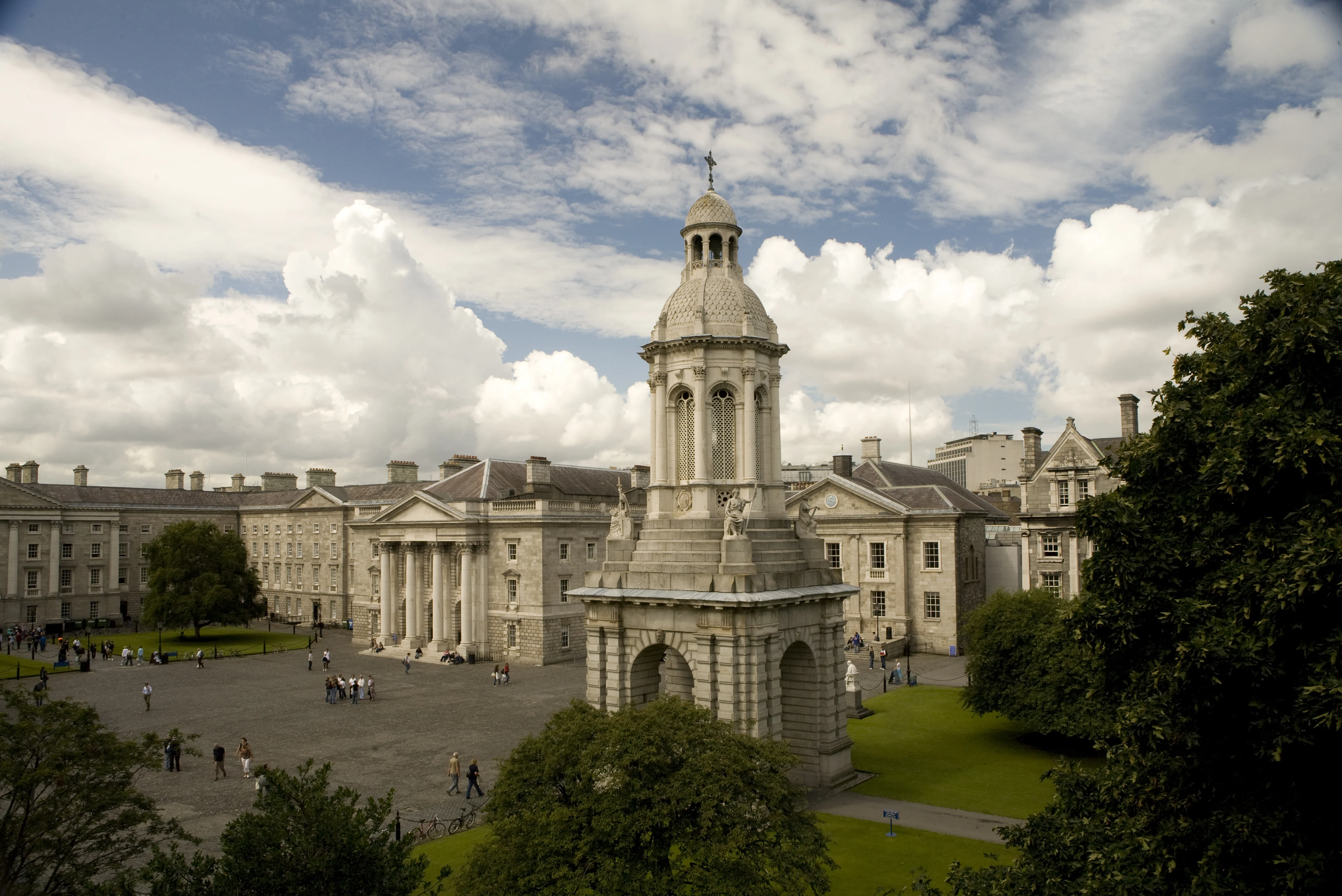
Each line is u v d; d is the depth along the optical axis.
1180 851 17.17
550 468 90.94
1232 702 17.20
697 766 21.02
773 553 37.06
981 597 83.50
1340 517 16.28
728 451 38.88
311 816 19.25
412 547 82.88
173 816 35.81
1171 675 17.34
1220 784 17.77
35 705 23.06
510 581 77.88
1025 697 42.66
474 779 37.22
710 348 38.16
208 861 18.91
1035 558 73.12
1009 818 33.62
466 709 56.03
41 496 106.44
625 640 37.09
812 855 21.12
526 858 20.03
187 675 70.69
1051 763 41.59
